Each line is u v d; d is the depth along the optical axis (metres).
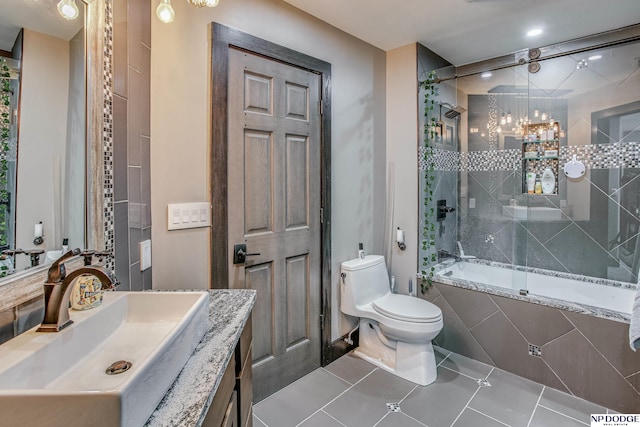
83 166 1.06
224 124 1.70
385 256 2.79
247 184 1.83
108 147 1.17
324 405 1.88
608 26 2.30
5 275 0.80
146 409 0.61
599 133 2.43
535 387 2.06
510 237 2.83
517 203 2.79
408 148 2.63
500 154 2.86
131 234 1.33
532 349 2.13
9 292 0.80
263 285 1.93
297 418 1.78
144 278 1.43
